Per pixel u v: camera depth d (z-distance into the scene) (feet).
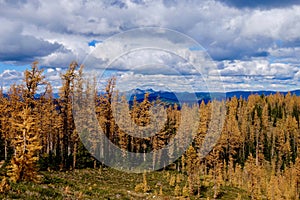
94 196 75.31
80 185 92.48
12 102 143.23
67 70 122.72
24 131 85.25
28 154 80.94
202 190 158.92
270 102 484.33
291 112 458.09
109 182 121.19
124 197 88.07
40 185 71.31
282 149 326.03
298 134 361.10
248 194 186.19
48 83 141.38
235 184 212.23
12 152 160.35
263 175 256.11
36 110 143.33
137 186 117.08
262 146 319.68
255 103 474.49
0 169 94.12
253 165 230.27
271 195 211.20
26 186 63.46
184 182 143.23
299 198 244.22
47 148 165.78
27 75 128.06
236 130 262.06
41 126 150.92
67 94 127.03
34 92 130.62
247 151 318.45
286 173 274.16
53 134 174.91
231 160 239.09
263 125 381.19
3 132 147.74
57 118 154.61
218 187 168.55
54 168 126.72
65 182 88.33
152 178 140.67
